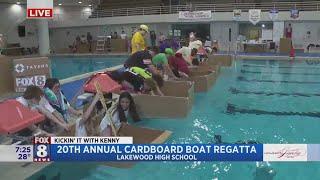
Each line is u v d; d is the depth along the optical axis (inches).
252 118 289.1
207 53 641.0
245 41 1042.7
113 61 906.1
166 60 364.2
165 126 262.2
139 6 1299.2
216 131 252.4
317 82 485.7
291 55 806.5
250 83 470.3
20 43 1343.5
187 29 1155.3
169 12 1162.6
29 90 198.8
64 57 1047.6
